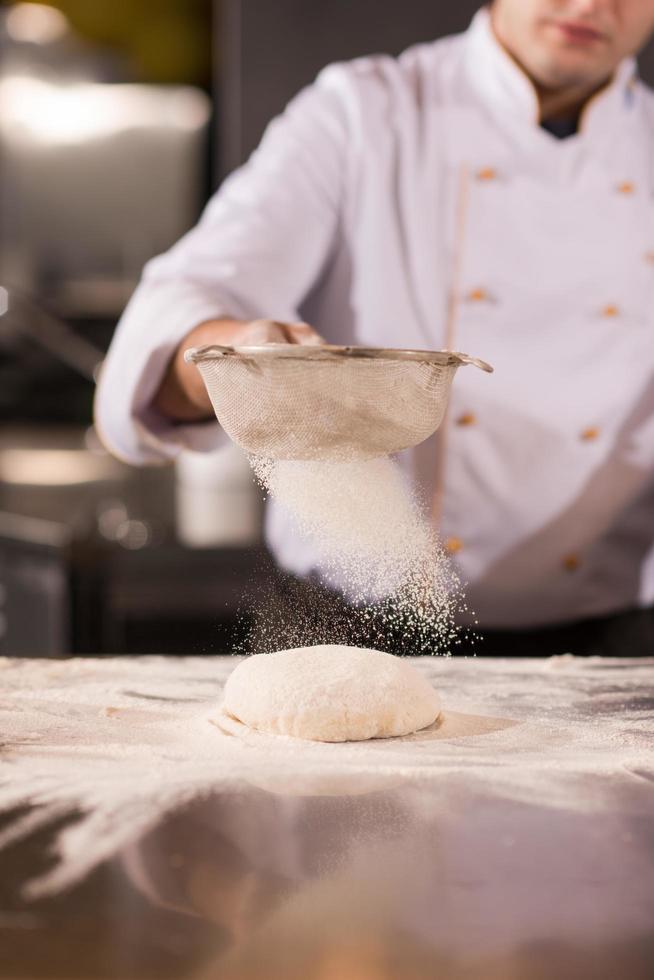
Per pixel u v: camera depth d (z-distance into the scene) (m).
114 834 0.79
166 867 0.73
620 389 1.74
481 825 0.82
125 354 1.41
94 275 4.07
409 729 1.09
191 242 1.64
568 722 1.14
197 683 1.29
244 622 1.77
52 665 1.38
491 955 0.61
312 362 0.96
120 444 1.48
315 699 1.07
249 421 1.02
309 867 0.73
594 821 0.83
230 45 2.68
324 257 1.74
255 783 0.91
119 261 4.06
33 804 0.85
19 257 4.04
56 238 4.04
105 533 2.33
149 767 0.96
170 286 1.48
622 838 0.79
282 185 1.69
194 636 2.24
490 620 1.81
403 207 1.71
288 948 0.61
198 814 0.83
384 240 1.71
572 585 1.79
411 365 0.99
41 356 4.24
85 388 4.31
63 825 0.81
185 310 1.39
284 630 1.44
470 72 1.74
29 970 0.59
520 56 1.63
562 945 0.62
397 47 2.61
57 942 0.62
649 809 0.86
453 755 1.01
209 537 2.29
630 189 1.72
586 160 1.70
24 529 2.28
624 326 1.73
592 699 1.23
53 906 0.67
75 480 3.17
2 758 0.98
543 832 0.81
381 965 0.59
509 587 1.78
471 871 0.73
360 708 1.07
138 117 3.93
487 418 1.71
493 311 1.71
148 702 1.20
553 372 1.71
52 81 3.54
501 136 1.70
